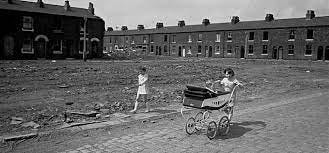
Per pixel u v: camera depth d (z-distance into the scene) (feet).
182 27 256.11
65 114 32.65
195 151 22.26
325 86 70.18
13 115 31.91
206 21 241.14
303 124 31.12
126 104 39.73
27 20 132.77
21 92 45.68
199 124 26.84
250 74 93.81
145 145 23.54
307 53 177.88
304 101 46.91
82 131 27.35
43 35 136.98
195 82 67.46
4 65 84.84
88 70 77.51
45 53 138.31
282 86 68.33
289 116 35.12
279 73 100.78
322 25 169.78
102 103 39.86
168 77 73.87
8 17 127.13
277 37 189.57
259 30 197.67
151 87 57.21
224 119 26.63
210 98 25.08
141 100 43.32
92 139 25.00
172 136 26.12
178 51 245.04
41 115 31.86
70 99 41.75
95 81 59.52
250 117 34.50
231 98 27.53
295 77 90.99
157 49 260.62
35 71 71.15
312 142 24.81
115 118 32.65
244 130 28.63
